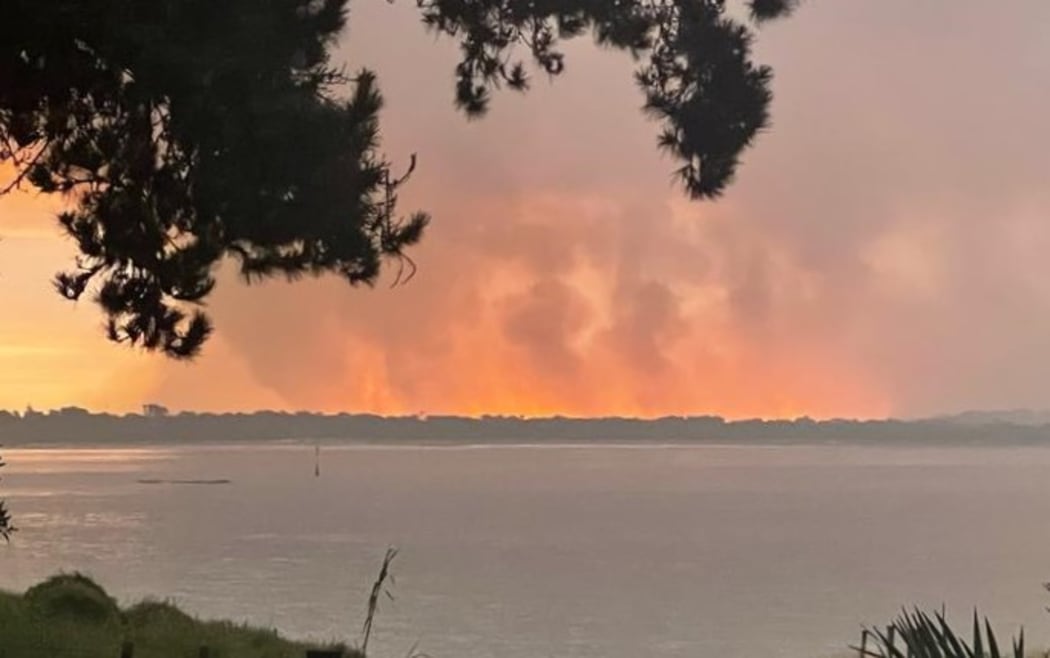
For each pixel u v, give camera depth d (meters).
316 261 11.45
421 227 11.56
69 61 10.46
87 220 12.46
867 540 118.12
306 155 10.65
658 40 13.08
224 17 10.23
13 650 16.97
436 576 85.50
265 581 79.56
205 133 10.68
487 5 13.30
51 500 197.62
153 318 12.36
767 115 12.94
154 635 21.19
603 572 89.56
